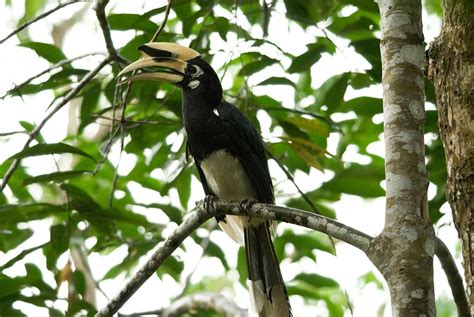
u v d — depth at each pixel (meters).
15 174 13.48
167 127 12.06
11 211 11.38
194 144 10.78
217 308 11.48
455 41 7.47
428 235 6.80
